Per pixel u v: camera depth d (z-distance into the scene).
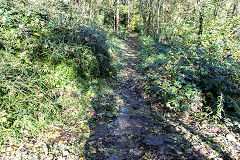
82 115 3.25
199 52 4.62
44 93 3.17
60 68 3.96
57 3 5.75
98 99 3.99
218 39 5.84
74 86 4.05
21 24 3.63
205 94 3.72
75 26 4.91
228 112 3.51
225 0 8.02
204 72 3.72
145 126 3.02
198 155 2.31
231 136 2.73
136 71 6.50
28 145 2.30
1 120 2.34
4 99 2.66
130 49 11.85
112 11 18.66
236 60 4.84
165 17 22.03
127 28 27.67
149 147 2.47
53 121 2.90
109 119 3.22
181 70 4.21
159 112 3.61
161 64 5.28
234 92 3.62
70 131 2.76
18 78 2.92
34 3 4.47
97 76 5.10
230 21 7.20
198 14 8.30
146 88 4.66
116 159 2.25
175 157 2.25
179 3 16.95
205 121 3.16
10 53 3.25
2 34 3.33
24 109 2.69
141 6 25.53
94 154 2.31
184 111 3.44
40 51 3.80
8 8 3.86
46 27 4.12
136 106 3.82
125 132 2.85
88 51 5.02
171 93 3.73
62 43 4.24
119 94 4.46
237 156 2.32
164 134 2.78
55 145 2.36
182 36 8.59
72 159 2.18
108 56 6.30
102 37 6.36
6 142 2.26
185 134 2.78
